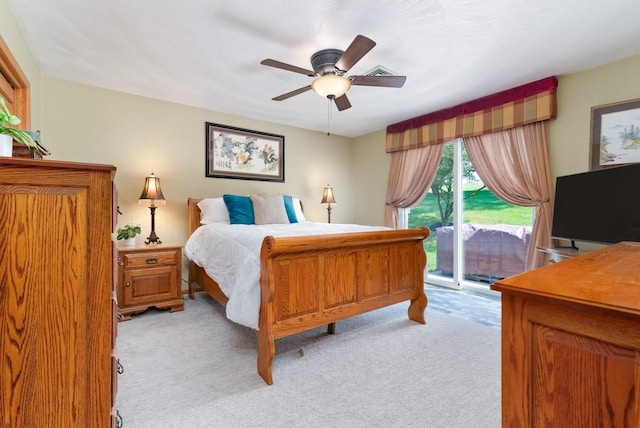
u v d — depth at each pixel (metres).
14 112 2.09
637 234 1.97
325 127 4.55
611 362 0.54
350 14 1.93
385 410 1.49
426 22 2.01
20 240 0.86
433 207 4.14
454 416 1.44
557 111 2.86
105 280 0.97
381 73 2.72
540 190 2.93
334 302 2.07
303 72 2.19
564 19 1.97
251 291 1.89
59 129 2.85
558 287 0.65
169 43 2.26
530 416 0.64
